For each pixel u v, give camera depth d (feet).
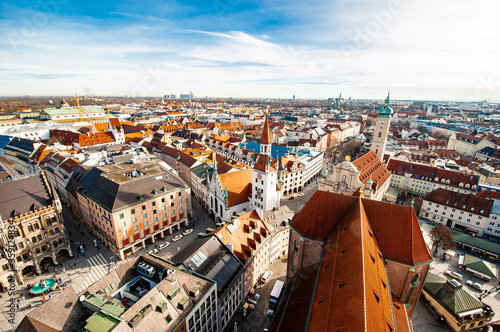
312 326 103.40
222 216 289.33
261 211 229.45
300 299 142.72
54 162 370.12
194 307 127.44
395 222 150.82
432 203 328.90
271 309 188.44
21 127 595.47
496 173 414.62
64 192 336.49
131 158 352.49
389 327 98.68
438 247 278.87
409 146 638.94
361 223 134.51
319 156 509.35
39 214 214.07
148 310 109.50
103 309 106.22
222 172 347.77
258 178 270.87
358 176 279.08
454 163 489.26
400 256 146.20
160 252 254.68
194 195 390.42
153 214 259.39
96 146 506.07
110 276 130.93
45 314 101.91
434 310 198.08
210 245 178.50
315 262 171.22
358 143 636.89
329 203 168.04
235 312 182.39
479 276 232.12
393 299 151.53
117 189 241.76
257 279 216.54
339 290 107.24
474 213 298.97
